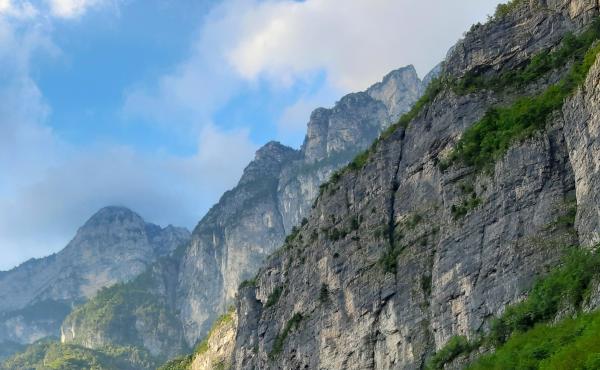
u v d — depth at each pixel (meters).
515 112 119.38
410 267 130.88
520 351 90.69
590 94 99.25
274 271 190.38
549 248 102.88
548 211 105.25
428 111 138.88
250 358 191.12
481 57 133.75
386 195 144.00
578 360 76.56
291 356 162.25
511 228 108.75
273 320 177.75
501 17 134.50
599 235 94.88
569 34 121.69
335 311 149.25
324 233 160.12
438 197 130.12
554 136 108.50
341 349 144.75
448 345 111.69
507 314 102.44
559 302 93.88
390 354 131.12
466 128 128.25
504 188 111.81
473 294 111.50
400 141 145.75
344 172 162.50
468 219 116.56
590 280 90.94
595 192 96.75
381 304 135.12
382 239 140.38
